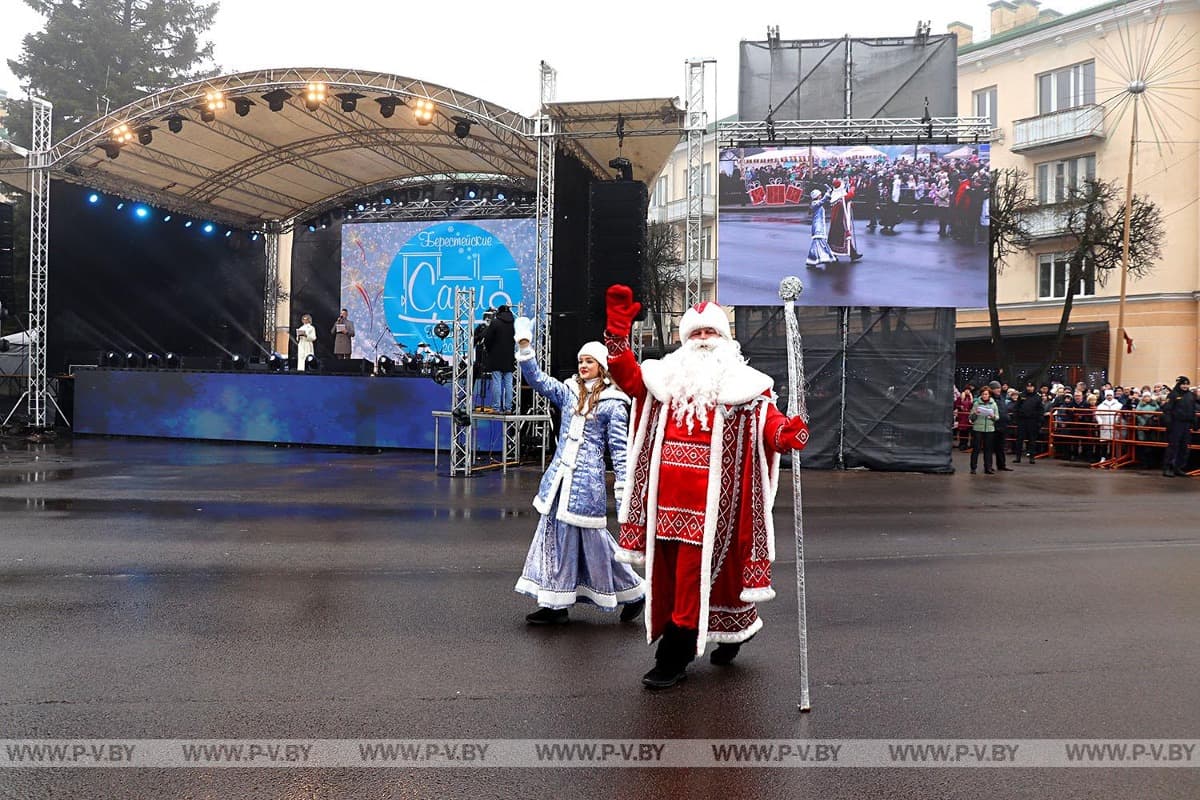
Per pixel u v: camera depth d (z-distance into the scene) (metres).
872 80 16.36
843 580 6.91
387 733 3.79
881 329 16.11
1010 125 30.64
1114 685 4.49
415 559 7.45
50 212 19.88
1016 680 4.56
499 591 6.36
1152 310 27.19
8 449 17.09
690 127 15.98
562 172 16.80
